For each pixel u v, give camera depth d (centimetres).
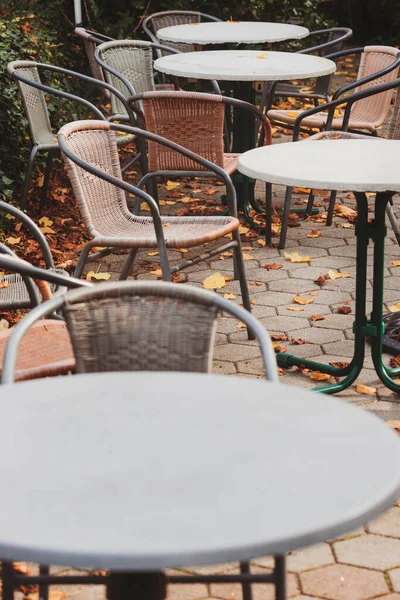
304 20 1069
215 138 470
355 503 144
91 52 735
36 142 609
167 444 164
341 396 384
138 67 717
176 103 466
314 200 681
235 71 571
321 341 439
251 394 183
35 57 697
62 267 534
